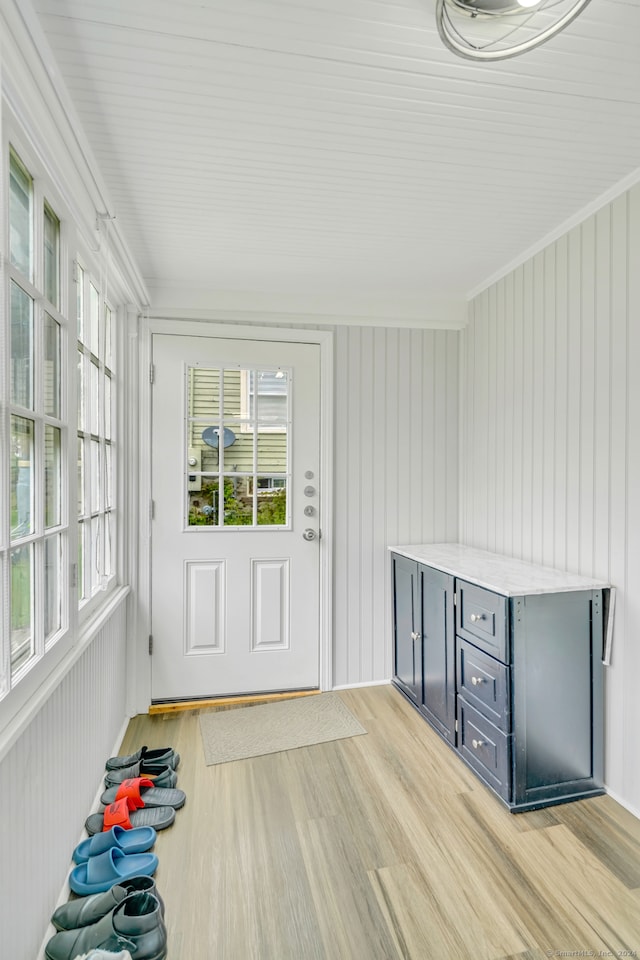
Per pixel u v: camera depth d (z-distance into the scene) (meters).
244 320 2.71
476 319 2.80
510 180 1.76
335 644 2.82
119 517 2.46
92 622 1.80
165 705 2.63
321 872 1.51
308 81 1.28
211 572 2.68
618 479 1.83
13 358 1.19
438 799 1.85
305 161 1.64
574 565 2.04
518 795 1.77
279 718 2.47
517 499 2.42
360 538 2.85
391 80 1.29
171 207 1.92
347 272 2.53
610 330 1.86
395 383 2.88
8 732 1.03
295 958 1.24
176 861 1.55
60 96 1.25
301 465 2.78
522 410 2.38
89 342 1.92
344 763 2.09
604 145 1.58
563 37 1.16
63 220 1.50
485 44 1.20
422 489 2.93
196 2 1.06
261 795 1.88
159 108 1.37
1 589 1.05
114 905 1.29
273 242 2.21
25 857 1.15
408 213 1.98
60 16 1.08
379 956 1.25
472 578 1.97
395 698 2.70
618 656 1.82
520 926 1.32
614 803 1.82
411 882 1.47
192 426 2.66
